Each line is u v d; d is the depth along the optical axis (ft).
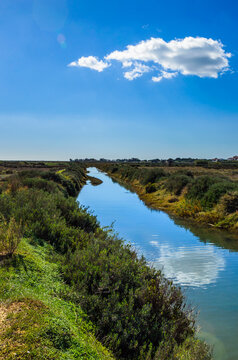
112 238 28.19
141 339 14.33
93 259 19.69
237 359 15.57
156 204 78.33
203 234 46.73
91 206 73.92
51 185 56.49
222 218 54.44
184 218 60.54
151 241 41.22
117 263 19.45
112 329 13.64
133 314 15.34
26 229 23.58
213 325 19.20
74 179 113.50
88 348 10.98
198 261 32.40
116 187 131.95
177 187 85.61
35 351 9.27
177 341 15.81
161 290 18.57
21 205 29.66
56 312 12.42
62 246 22.98
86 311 14.43
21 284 13.94
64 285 16.15
